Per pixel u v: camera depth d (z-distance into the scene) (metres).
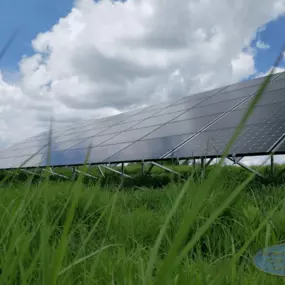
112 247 2.38
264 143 5.66
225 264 0.66
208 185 0.43
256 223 2.59
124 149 8.68
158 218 3.15
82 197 3.61
